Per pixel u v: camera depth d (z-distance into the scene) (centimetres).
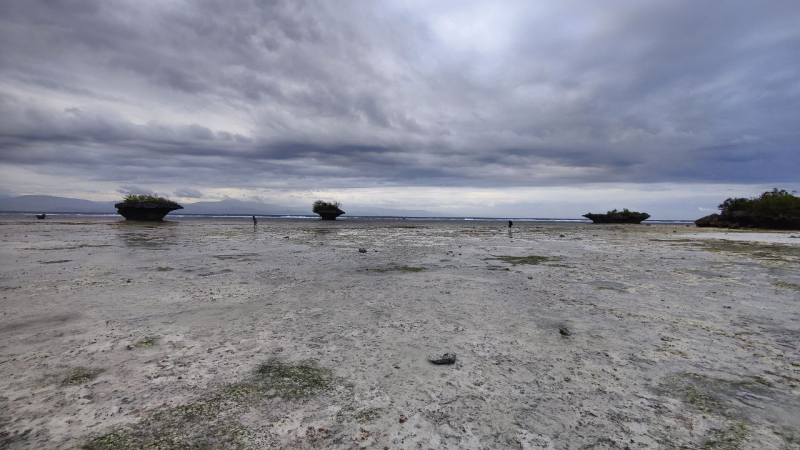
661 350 490
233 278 1013
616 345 509
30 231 3034
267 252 1684
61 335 536
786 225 4628
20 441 288
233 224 5562
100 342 509
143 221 5788
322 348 494
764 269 1215
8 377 399
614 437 300
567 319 632
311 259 1440
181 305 715
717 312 679
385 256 1559
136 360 448
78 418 322
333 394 370
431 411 339
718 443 291
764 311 687
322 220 9062
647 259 1488
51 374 407
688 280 1010
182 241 2272
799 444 289
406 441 294
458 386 389
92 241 2173
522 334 554
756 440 295
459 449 284
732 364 445
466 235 3266
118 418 323
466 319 631
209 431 305
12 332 548
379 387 386
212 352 477
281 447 285
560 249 1925
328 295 810
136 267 1196
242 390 376
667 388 385
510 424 319
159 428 308
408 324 601
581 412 338
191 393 368
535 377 411
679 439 297
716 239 2786
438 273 1117
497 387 387
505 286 920
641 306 723
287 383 392
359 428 311
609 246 2134
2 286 883
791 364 443
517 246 2114
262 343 511
